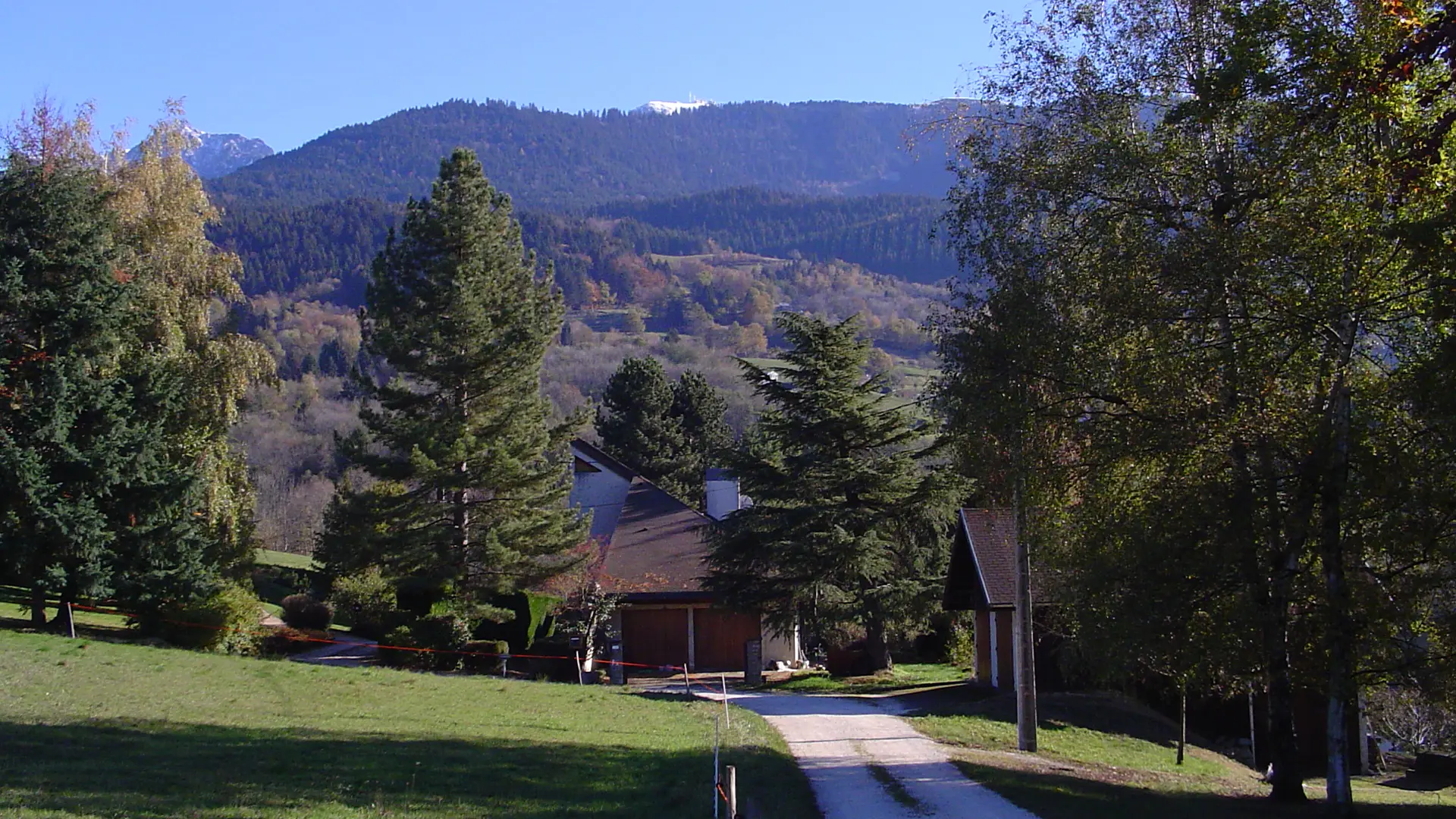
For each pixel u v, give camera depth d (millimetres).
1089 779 18922
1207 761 24531
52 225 26516
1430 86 13836
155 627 27344
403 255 34688
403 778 14008
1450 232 12820
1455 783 26844
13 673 19078
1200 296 16078
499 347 33969
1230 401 16328
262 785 12859
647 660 40375
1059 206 17906
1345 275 15406
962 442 19234
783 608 35688
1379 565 16188
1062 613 20812
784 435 36500
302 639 34000
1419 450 14594
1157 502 16578
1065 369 16969
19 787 11312
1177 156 16719
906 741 22047
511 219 37062
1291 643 16438
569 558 35219
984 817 14641
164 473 27562
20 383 25328
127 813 10719
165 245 33188
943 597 34625
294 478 80875
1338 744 16219
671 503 48719
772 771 17094
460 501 34156
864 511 34906
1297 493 16109
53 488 24844
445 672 31531
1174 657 16328
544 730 19875
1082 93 18062
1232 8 15625
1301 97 14781
